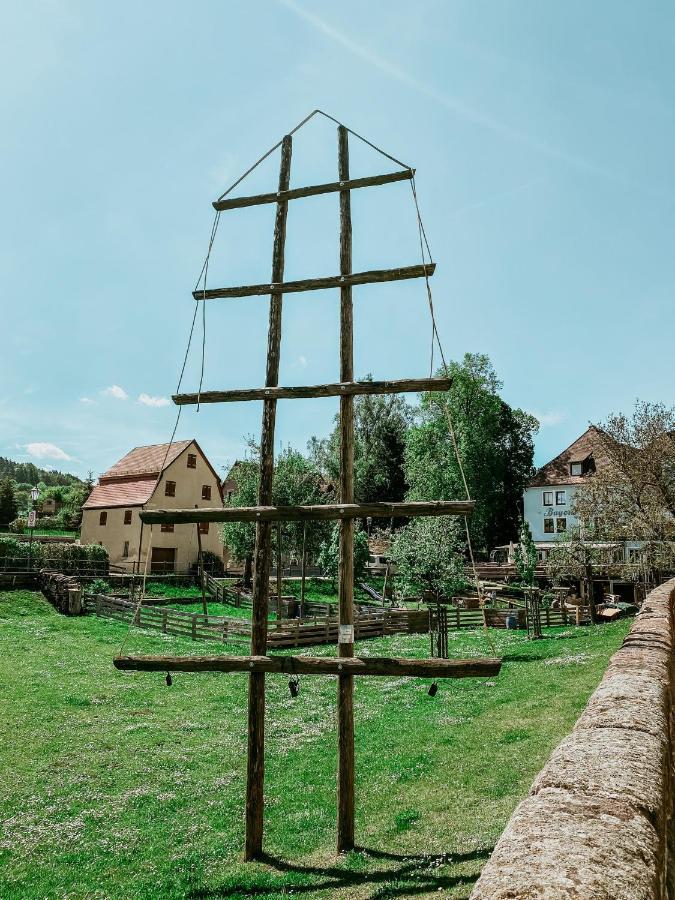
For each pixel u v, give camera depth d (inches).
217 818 378.6
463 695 629.9
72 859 325.7
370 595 1673.2
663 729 122.2
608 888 61.4
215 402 386.3
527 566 1518.2
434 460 2156.7
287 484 1643.7
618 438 1103.6
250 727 338.0
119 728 566.6
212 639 1040.2
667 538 1020.5
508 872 66.6
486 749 434.9
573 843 72.0
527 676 670.5
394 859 293.3
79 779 444.1
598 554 1163.3
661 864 76.2
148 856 328.5
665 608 324.5
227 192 416.8
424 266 358.6
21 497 3937.0
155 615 1138.7
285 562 1907.0
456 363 2188.7
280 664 334.6
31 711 605.9
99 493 1988.2
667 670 183.9
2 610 1157.7
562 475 2225.6
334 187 397.1
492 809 332.8
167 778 447.5
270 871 300.7
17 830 361.7
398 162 378.3
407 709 601.0
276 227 406.9
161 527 1806.1
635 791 87.8
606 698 147.6
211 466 1998.0
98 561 1546.5
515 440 2625.5
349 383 364.2
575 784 91.7
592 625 1085.8
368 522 2502.5
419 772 408.5
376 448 2544.3
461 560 1106.1
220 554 1955.0
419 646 976.9
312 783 428.1
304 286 387.9
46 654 871.7
